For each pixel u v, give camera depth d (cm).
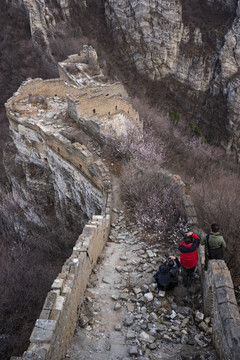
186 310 870
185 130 3919
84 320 827
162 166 2097
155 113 4241
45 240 2183
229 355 595
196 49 6291
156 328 805
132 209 1458
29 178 2330
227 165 3459
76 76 3562
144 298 897
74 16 6762
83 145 1816
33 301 1551
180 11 6197
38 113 2291
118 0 6519
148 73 6612
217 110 6128
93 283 982
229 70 6044
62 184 2077
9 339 1334
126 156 1881
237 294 1000
